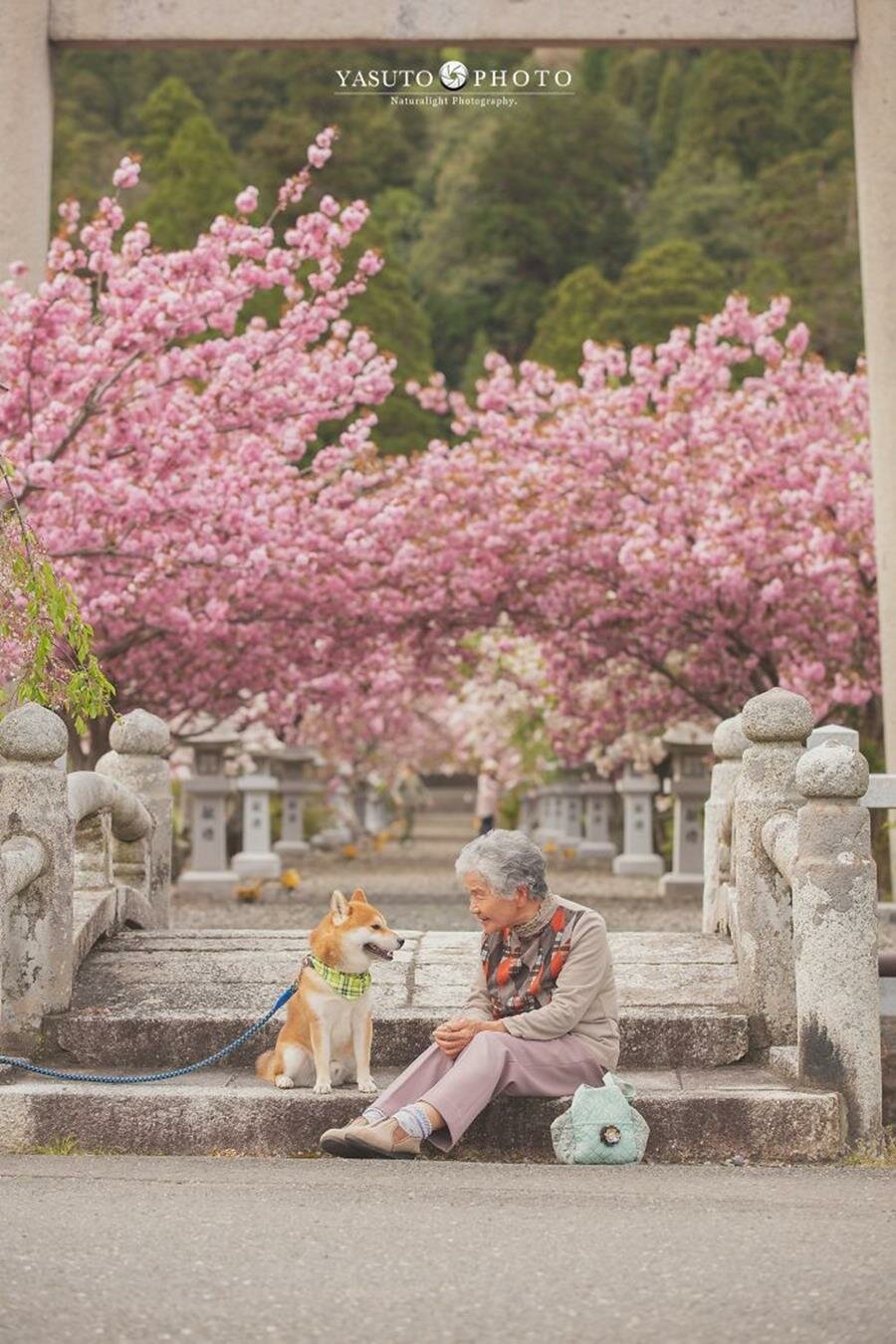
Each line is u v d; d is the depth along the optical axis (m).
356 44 14.73
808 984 6.71
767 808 7.44
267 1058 6.90
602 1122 6.18
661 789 25.02
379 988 7.69
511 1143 6.45
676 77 93.88
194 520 16.75
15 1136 6.48
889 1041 7.20
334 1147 6.16
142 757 9.96
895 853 13.70
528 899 6.43
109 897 8.55
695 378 20.08
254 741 23.91
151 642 19.33
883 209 14.73
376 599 19.34
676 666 21.25
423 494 19.95
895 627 14.59
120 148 73.06
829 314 65.06
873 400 14.85
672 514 18.86
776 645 18.77
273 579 18.48
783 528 18.94
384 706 28.08
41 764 7.41
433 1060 6.38
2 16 14.57
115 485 15.98
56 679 7.80
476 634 24.48
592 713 21.66
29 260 14.70
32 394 15.59
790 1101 6.47
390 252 58.38
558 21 14.54
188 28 14.52
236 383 17.02
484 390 20.62
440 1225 4.86
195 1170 5.89
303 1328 3.84
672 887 19.75
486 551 19.45
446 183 84.44
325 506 18.98
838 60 87.38
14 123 14.57
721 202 76.31
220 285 16.52
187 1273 4.26
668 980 7.82
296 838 29.72
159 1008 7.52
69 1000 7.43
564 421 19.55
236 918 16.61
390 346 54.59
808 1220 4.98
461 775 79.06
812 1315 3.94
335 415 18.23
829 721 20.08
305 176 17.08
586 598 19.84
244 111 81.75
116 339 15.84
